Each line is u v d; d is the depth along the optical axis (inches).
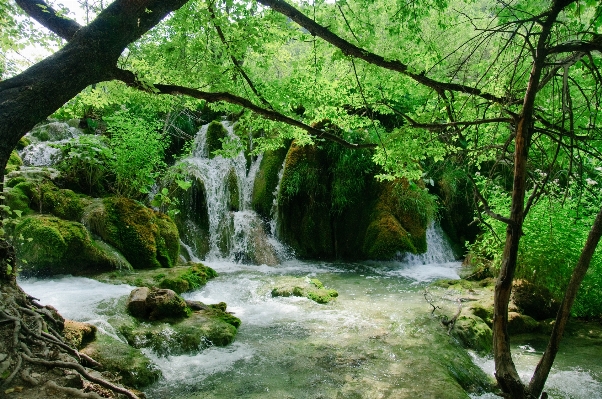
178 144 474.0
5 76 158.1
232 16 151.1
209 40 163.6
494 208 257.9
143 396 129.7
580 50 91.8
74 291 226.7
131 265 284.2
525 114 91.6
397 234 367.6
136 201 323.6
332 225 405.4
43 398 89.2
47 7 127.4
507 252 94.8
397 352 185.2
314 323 220.5
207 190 392.5
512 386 91.5
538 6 140.3
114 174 354.0
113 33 115.6
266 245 384.2
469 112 166.1
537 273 240.4
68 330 153.7
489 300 249.4
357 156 388.8
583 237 231.3
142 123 348.2
